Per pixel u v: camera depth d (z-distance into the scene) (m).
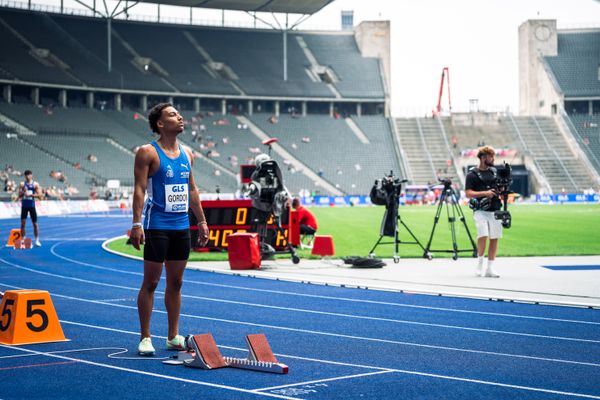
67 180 56.22
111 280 14.38
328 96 78.75
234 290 12.70
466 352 7.55
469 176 14.27
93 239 27.61
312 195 67.75
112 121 66.62
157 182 7.28
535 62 86.00
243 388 5.98
